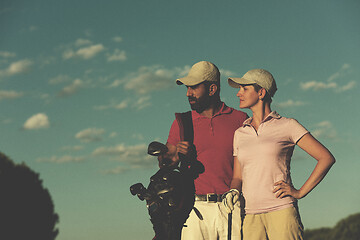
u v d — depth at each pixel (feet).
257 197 10.80
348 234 51.44
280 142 10.78
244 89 11.39
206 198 12.28
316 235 53.26
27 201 64.54
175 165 12.67
